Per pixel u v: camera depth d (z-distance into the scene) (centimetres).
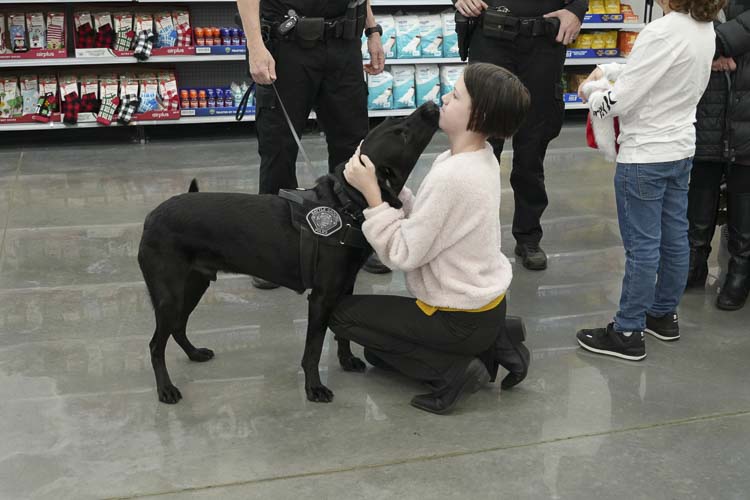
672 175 260
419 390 255
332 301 239
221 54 627
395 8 695
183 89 644
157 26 618
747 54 294
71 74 629
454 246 224
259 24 295
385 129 225
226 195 238
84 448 219
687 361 278
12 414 237
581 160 577
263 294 338
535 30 339
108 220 434
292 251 233
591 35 693
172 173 535
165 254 232
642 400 249
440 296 230
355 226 232
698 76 251
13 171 539
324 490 200
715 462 215
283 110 302
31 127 604
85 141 634
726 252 393
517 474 208
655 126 254
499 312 236
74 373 264
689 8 243
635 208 262
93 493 199
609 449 221
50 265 367
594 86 272
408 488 202
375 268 360
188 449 219
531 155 357
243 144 627
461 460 215
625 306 273
